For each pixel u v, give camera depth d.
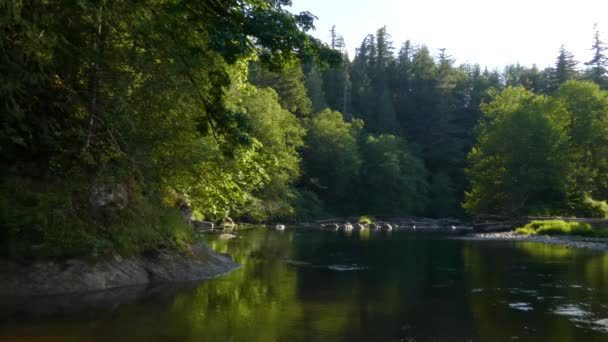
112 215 11.77
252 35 11.08
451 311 9.27
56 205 10.59
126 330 7.20
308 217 56.28
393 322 8.33
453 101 95.81
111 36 11.58
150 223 13.08
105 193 11.81
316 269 14.99
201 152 14.65
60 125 11.75
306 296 10.48
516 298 10.67
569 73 91.31
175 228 13.98
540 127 46.16
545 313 9.16
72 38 10.93
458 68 112.50
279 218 51.12
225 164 15.66
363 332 7.61
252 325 7.79
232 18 11.26
